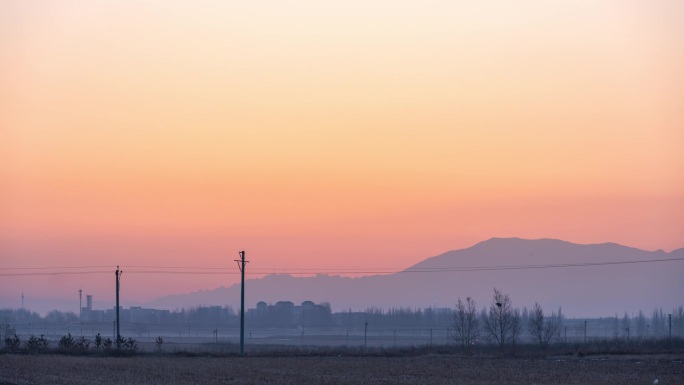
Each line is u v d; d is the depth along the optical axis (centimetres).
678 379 6881
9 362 8531
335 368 8138
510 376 7188
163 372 7281
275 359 9894
